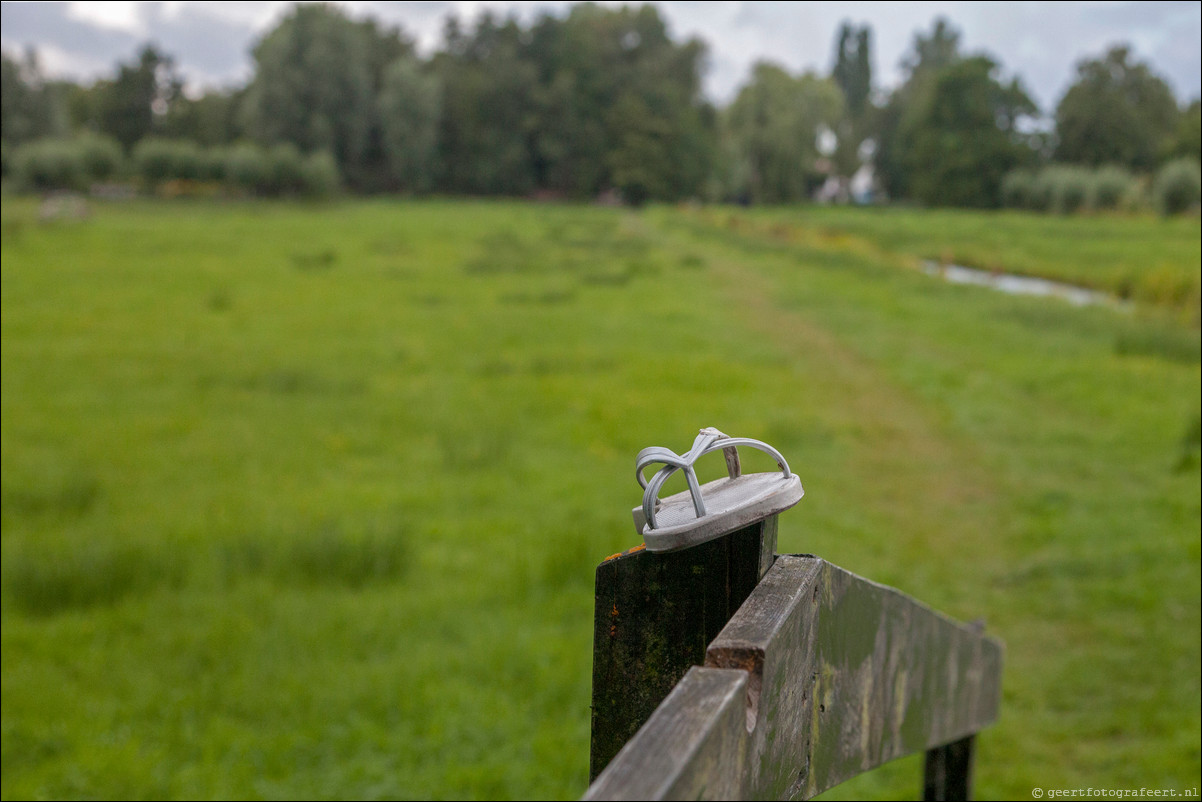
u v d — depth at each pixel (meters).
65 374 12.39
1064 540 6.77
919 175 58.25
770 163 80.12
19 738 4.23
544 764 4.09
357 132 81.69
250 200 70.56
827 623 1.00
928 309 17.86
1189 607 5.45
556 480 8.44
